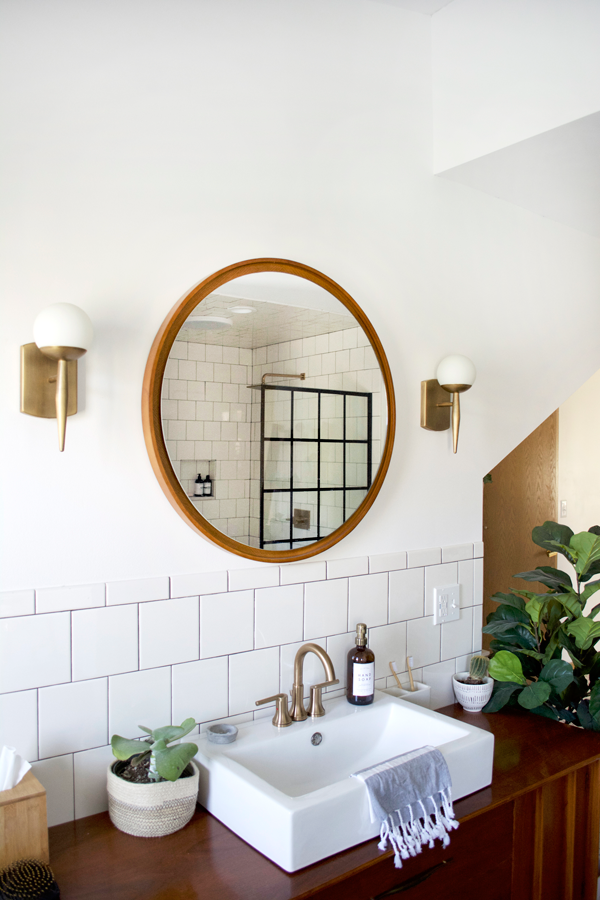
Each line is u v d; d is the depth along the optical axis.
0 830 1.00
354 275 1.62
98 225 1.23
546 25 1.54
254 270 1.41
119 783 1.16
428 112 1.80
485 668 1.81
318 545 1.52
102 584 1.23
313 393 1.51
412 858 1.17
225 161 1.39
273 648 1.48
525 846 1.41
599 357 2.38
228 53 1.39
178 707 1.34
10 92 1.13
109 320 1.24
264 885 1.01
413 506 1.78
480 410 1.96
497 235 1.99
